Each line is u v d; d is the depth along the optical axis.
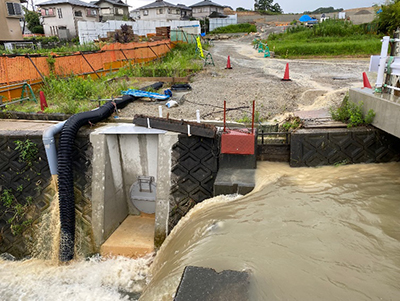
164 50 25.88
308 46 25.14
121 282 7.37
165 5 54.44
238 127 8.62
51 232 8.53
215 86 14.07
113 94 12.35
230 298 3.96
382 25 28.11
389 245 4.92
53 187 8.49
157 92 12.90
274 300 3.95
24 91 12.48
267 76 16.33
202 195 7.90
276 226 5.59
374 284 4.18
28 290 7.46
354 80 14.23
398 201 6.04
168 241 7.46
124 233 8.52
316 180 7.02
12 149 8.46
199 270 4.42
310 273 4.41
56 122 9.77
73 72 15.60
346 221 5.58
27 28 50.06
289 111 9.99
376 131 7.25
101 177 8.06
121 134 8.51
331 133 7.35
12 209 8.80
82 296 7.10
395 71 6.85
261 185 7.01
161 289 4.97
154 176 8.77
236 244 5.21
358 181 6.82
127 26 25.78
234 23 55.19
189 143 7.77
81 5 44.06
